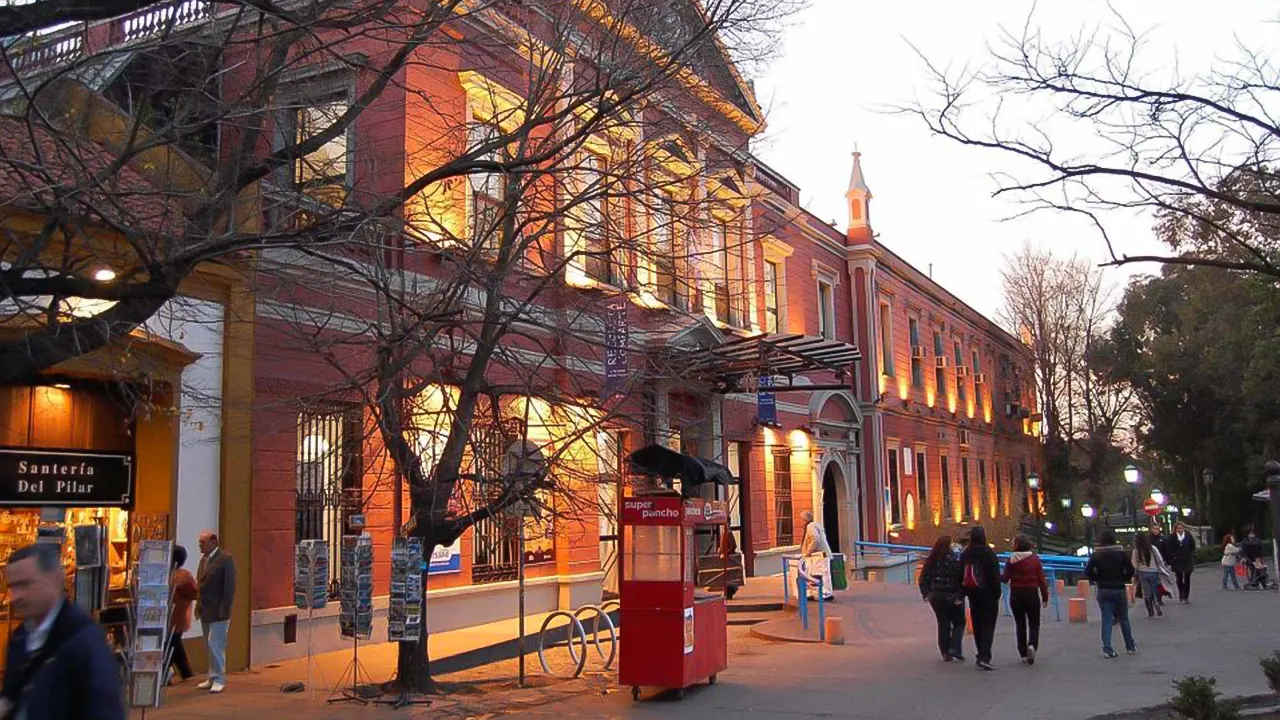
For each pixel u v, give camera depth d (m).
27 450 11.41
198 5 11.59
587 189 11.24
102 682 3.97
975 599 12.85
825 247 30.56
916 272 37.19
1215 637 16.12
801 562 17.25
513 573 17.42
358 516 12.03
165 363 11.56
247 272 11.22
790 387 22.97
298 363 13.74
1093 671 12.56
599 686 11.90
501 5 12.38
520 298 16.34
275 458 13.39
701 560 19.47
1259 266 8.42
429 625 15.48
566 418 12.48
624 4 12.51
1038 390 50.91
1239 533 47.81
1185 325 41.28
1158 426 47.69
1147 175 8.02
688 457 12.27
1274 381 29.14
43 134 9.31
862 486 31.20
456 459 11.72
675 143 12.39
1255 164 8.27
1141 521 60.44
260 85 9.04
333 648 14.09
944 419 38.78
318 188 10.41
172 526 12.12
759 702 10.77
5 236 9.34
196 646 12.23
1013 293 59.81
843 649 14.90
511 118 14.67
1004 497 46.31
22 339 7.04
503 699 11.08
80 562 10.68
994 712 9.98
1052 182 8.21
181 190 9.24
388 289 9.56
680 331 19.45
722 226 13.87
